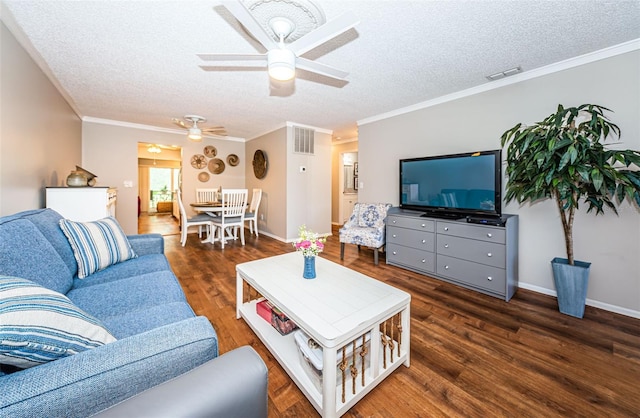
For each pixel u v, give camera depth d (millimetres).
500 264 2387
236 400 607
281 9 1596
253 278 1751
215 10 1716
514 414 1201
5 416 506
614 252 2150
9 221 1224
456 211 2916
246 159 6445
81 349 723
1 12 1720
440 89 3037
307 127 5051
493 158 2584
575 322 1992
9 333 568
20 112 2066
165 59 2369
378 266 3361
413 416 1194
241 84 2936
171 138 5480
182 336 762
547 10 1691
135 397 546
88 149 4480
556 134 1923
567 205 2006
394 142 3871
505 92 2740
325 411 1117
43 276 1210
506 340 1767
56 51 2225
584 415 1194
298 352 1487
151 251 2256
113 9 1707
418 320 2029
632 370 1472
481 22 1814
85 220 2562
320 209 5344
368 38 2006
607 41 2037
